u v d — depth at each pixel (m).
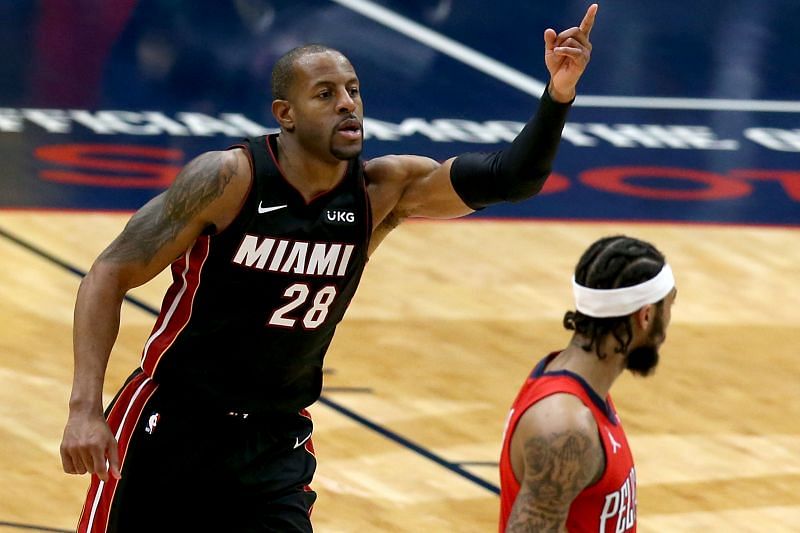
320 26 47.66
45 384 22.73
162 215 13.42
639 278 11.34
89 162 34.53
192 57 43.81
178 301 13.97
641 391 23.64
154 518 14.39
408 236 30.92
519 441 11.31
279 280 13.66
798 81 44.81
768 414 23.03
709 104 42.12
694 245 31.16
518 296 27.75
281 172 13.45
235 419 14.32
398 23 48.53
